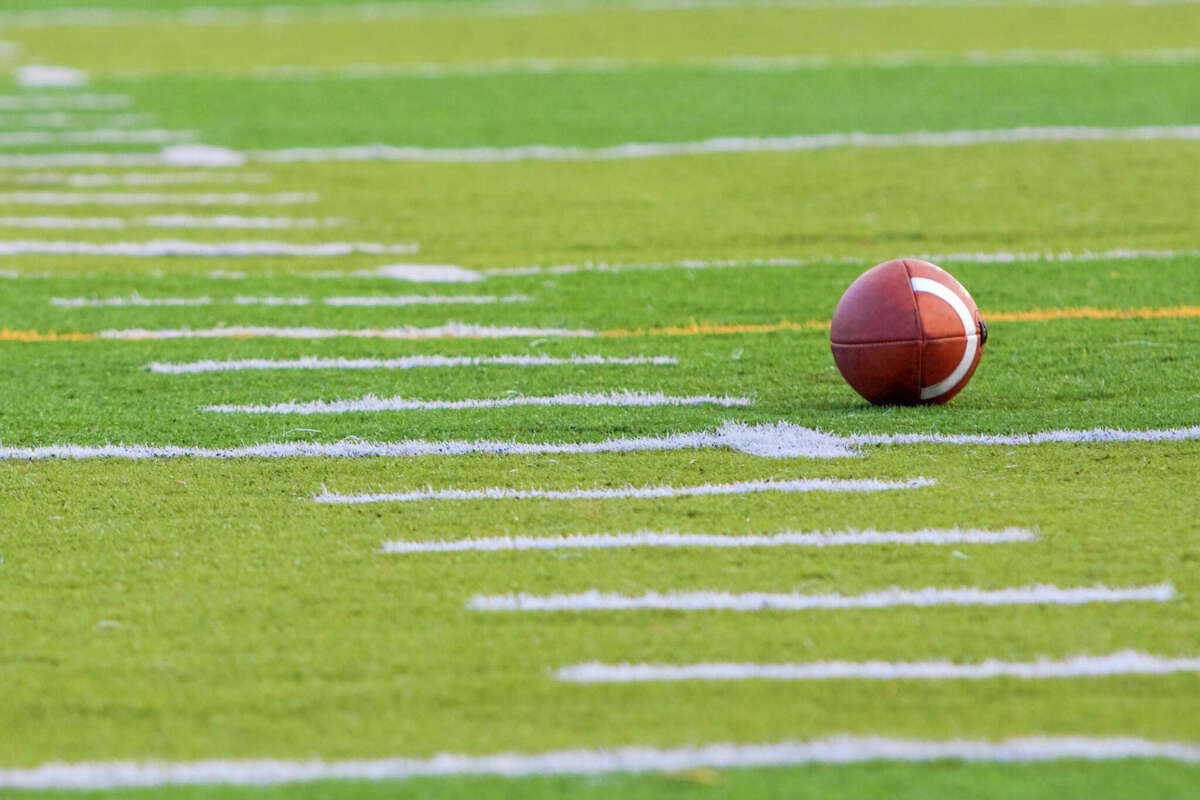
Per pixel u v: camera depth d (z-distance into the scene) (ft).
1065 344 60.95
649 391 55.31
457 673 31.55
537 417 51.85
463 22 173.06
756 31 160.97
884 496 42.57
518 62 144.97
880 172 97.35
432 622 34.24
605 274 76.48
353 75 139.23
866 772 27.02
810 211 88.74
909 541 38.86
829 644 32.63
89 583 37.06
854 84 128.77
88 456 48.08
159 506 43.01
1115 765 27.14
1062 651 32.07
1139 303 67.92
